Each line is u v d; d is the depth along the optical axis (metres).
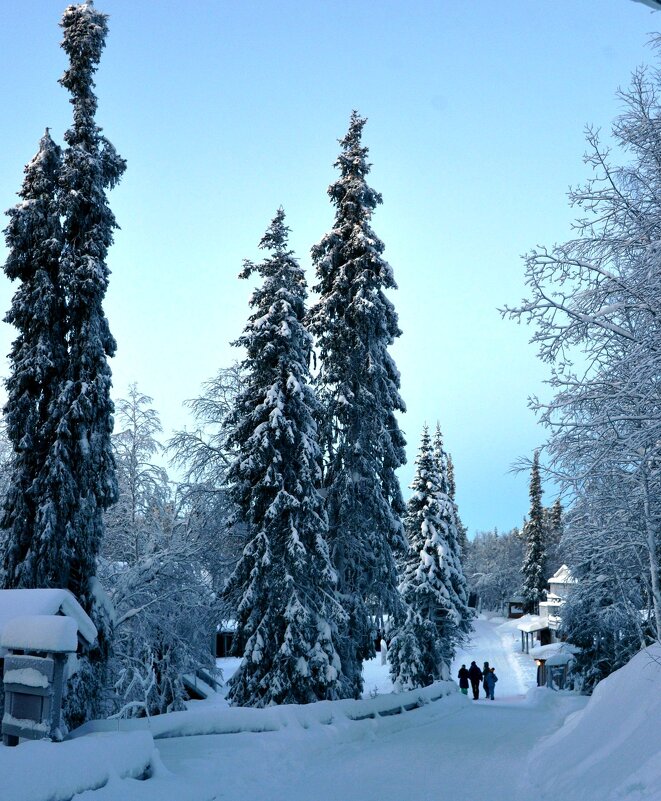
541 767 11.47
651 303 12.60
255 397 22.98
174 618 25.47
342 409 25.30
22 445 19.42
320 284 26.83
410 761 13.13
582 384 13.06
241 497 22.36
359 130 27.45
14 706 9.24
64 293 20.28
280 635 21.53
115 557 29.23
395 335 27.73
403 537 25.86
